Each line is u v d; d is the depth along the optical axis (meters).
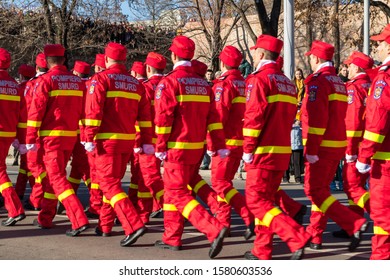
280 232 7.64
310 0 29.28
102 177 9.02
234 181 18.09
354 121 9.66
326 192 8.70
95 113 8.70
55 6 27.05
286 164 7.83
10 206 10.33
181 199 8.34
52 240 9.40
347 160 9.73
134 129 9.12
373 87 6.79
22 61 30.09
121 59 9.05
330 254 8.74
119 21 30.25
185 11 34.88
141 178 10.65
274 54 7.80
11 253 8.58
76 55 31.02
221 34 37.59
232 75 9.73
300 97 18.73
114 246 9.03
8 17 28.55
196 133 8.39
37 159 11.43
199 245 9.19
